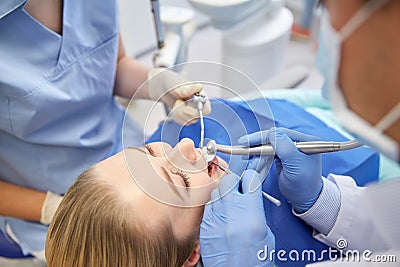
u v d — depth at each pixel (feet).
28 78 2.81
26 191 3.32
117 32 3.26
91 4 3.01
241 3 3.66
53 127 3.14
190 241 2.29
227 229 2.28
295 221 2.59
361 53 1.21
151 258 2.06
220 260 2.33
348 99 1.32
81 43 3.02
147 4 6.15
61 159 3.27
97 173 2.25
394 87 1.18
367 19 1.16
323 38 1.37
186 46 4.11
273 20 4.44
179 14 3.90
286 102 3.28
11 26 2.71
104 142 3.43
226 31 4.34
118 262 2.04
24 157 3.21
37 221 3.42
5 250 3.55
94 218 2.06
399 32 1.11
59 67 2.95
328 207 2.42
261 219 2.33
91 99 3.21
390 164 2.92
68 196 2.23
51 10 2.85
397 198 2.01
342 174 2.72
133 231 2.03
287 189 2.42
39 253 3.43
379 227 2.17
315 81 4.20
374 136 1.33
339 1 1.22
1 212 3.27
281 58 4.51
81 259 2.07
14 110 2.86
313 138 2.46
